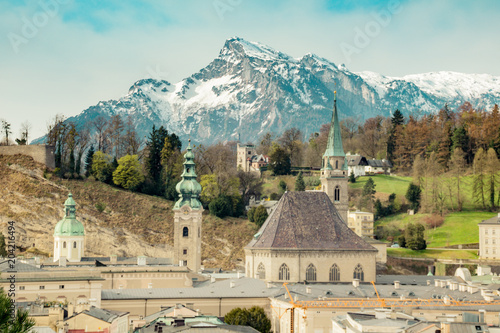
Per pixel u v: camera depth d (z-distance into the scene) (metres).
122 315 183.75
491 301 195.50
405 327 141.38
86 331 165.75
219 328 158.50
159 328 159.62
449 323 138.25
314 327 196.00
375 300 199.75
